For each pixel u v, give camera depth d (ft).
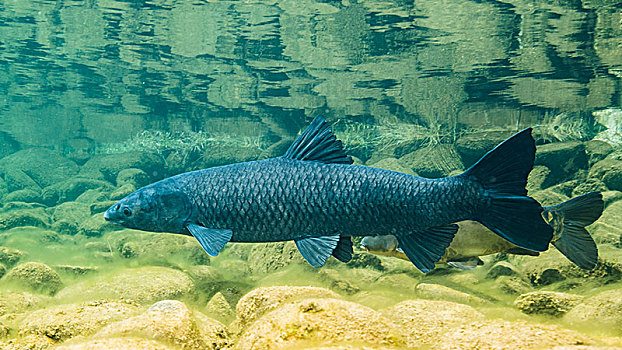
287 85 20.92
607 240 7.55
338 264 6.45
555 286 5.46
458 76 18.57
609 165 13.14
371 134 22.88
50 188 18.93
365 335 3.26
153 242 7.45
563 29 14.43
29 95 25.70
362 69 18.60
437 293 4.76
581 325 3.87
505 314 3.95
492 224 3.69
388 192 3.85
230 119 26.00
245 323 3.98
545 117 21.47
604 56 15.94
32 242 9.12
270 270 6.42
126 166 21.67
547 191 10.48
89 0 15.14
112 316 3.92
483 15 14.05
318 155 4.04
